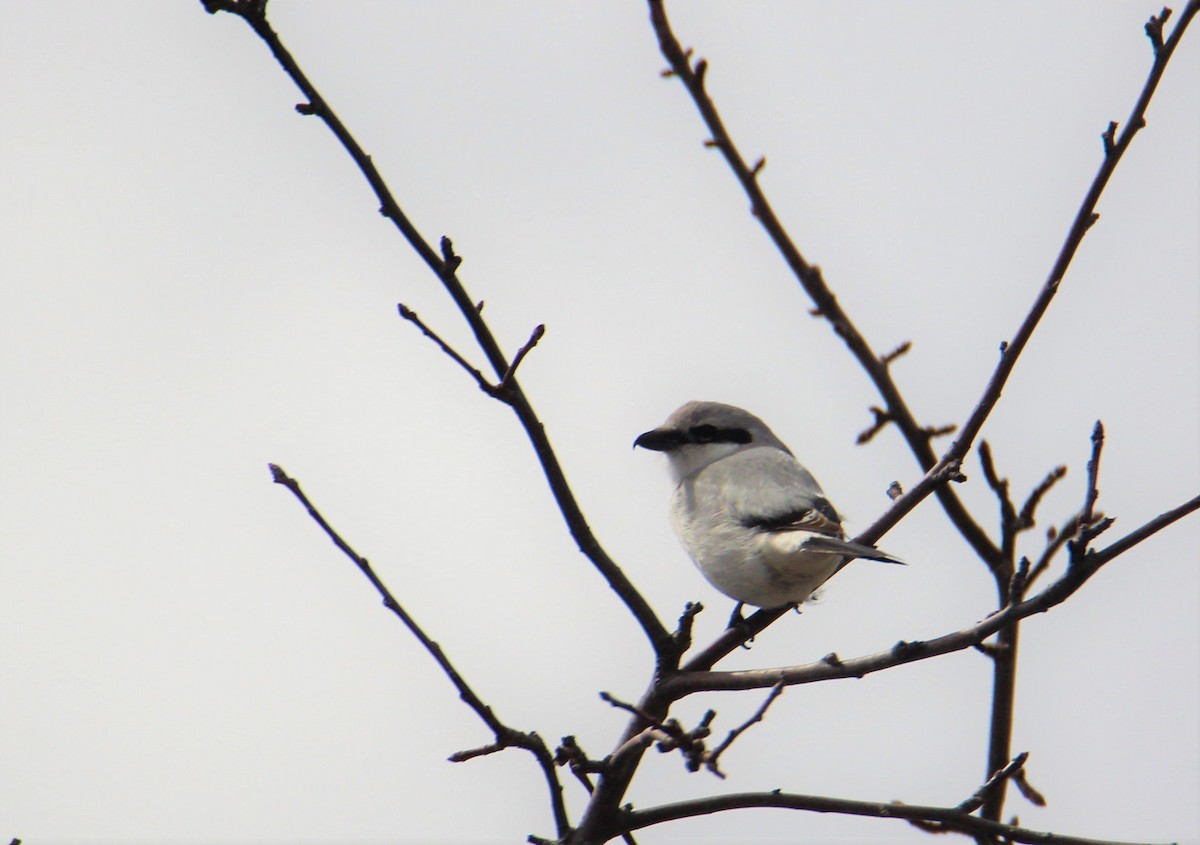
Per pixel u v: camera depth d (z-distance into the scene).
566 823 8.05
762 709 7.02
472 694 7.75
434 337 7.50
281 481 7.80
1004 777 8.09
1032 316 8.77
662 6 7.53
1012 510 9.43
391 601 7.77
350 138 7.19
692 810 8.18
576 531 8.23
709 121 7.88
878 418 9.38
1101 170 8.30
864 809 8.08
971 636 7.69
